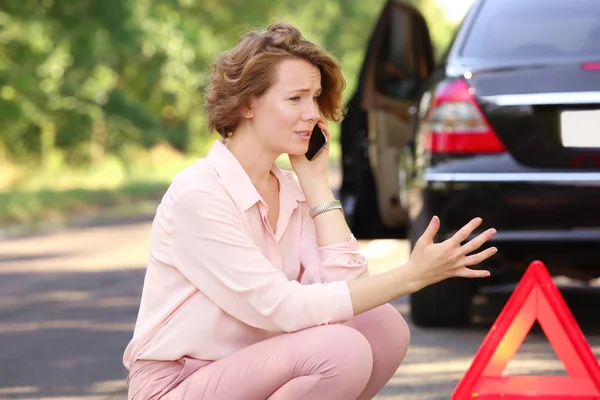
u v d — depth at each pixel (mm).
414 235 8617
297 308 4477
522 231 7977
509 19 8555
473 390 4785
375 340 4836
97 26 35594
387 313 4852
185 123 60219
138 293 12750
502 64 8219
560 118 7977
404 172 9305
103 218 28594
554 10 8523
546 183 7934
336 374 4449
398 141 10062
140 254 17750
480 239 4344
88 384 7836
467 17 8812
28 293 13086
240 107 4637
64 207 31016
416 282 4414
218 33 52188
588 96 7918
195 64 45938
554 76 8016
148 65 44500
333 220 4891
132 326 10328
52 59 36406
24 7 34562
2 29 35031
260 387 4504
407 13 10141
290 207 4812
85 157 45844
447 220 8164
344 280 4738
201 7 51156
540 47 8273
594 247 7898
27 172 40062
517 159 8031
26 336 9945
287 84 4578
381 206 10172
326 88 4770
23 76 36562
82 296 12625
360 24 76625
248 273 4512
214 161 4621
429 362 7828
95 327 10328
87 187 38750
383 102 10047
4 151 41406
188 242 4539
